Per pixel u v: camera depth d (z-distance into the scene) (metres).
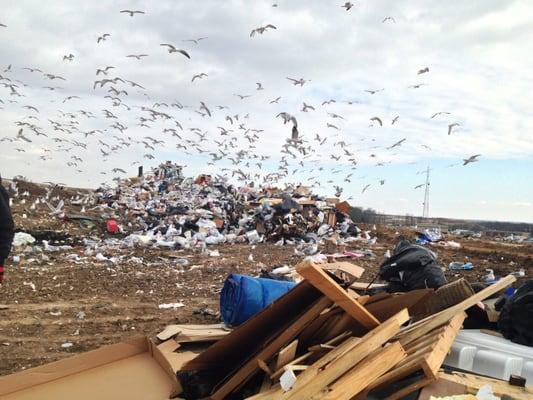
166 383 4.28
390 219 34.12
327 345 3.89
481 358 3.86
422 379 3.32
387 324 3.43
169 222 19.56
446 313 4.12
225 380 4.15
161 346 4.88
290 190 26.75
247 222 20.56
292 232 19.09
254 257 14.55
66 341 6.44
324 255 14.57
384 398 3.34
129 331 6.94
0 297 8.45
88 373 4.34
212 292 9.59
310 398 3.06
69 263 12.16
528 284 4.32
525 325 4.10
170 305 8.39
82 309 7.98
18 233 15.12
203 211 21.80
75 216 19.97
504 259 15.41
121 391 4.12
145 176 35.00
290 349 3.85
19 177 28.50
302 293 4.02
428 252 5.96
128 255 13.88
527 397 3.14
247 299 5.29
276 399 3.38
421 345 3.66
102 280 10.25
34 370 4.12
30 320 7.28
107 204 26.42
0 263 4.93
